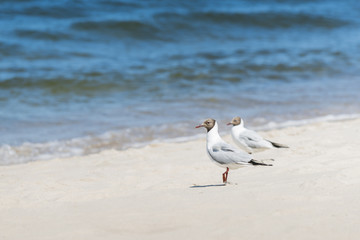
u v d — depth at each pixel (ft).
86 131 51.37
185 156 40.65
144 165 37.96
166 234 21.89
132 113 58.39
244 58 91.71
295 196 26.02
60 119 55.67
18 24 107.76
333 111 59.06
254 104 62.44
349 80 77.25
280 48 102.73
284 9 145.07
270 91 69.72
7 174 36.76
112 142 48.19
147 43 105.70
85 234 22.47
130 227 23.02
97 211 25.79
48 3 125.08
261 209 24.34
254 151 34.81
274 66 85.61
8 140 48.19
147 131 51.55
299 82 75.97
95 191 30.60
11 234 22.95
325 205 24.43
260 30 124.26
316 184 27.55
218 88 71.31
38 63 83.25
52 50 92.48
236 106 61.57
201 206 25.43
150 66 83.56
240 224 22.53
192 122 54.80
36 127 52.70
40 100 64.39
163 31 112.88
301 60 90.58
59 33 102.42
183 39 110.32
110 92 68.85
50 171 37.42
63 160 40.93
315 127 49.03
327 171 31.68
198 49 100.83
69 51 92.94
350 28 129.59
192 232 21.95
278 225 22.21
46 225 23.95
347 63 89.20
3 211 26.76
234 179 31.68
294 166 33.37
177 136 50.03
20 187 32.12
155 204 26.40
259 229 21.88
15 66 80.59
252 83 74.84
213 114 57.88
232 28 122.52
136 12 124.88
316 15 136.56
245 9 141.18
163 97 66.03
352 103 62.80
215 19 124.16
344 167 32.53
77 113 58.34
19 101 63.67
